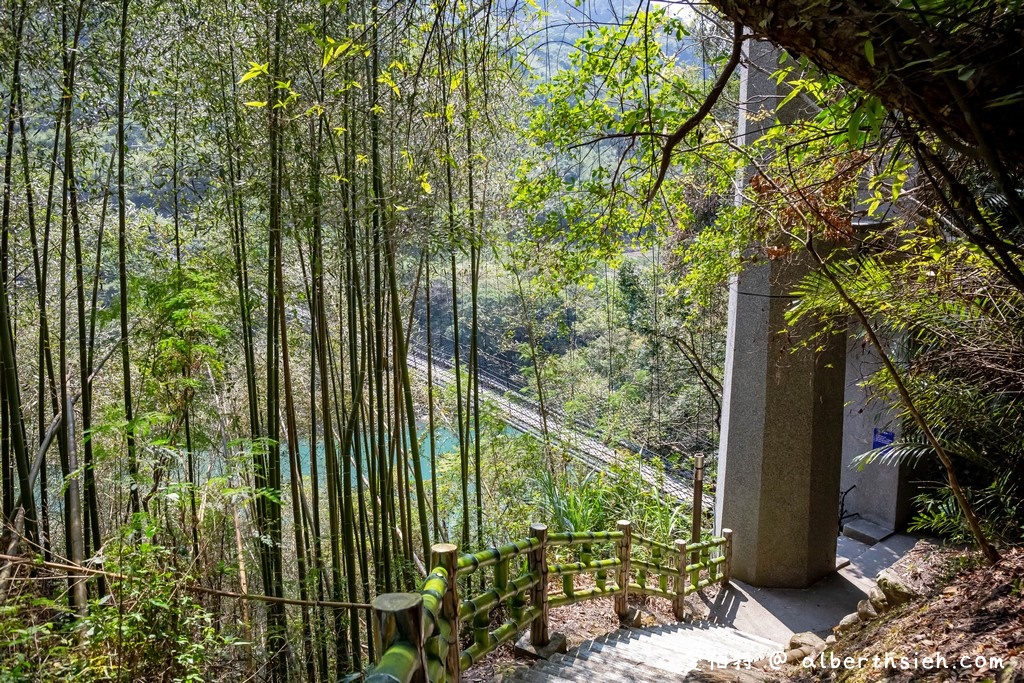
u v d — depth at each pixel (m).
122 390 6.09
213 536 4.35
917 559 6.49
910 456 7.07
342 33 3.71
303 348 7.80
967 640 2.70
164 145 4.89
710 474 10.20
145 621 2.75
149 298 4.66
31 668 2.62
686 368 11.38
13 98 3.80
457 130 3.70
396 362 5.00
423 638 1.77
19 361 6.30
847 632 3.95
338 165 4.07
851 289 3.62
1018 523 4.03
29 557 3.00
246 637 4.15
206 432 5.70
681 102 3.71
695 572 5.85
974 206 1.47
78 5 4.04
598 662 3.65
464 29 2.24
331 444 4.50
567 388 10.41
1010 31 1.13
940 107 1.25
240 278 4.68
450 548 2.63
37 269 4.27
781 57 2.84
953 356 3.54
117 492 5.52
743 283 6.16
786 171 3.71
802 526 6.26
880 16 1.25
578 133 3.84
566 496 6.54
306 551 5.06
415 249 5.40
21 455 3.77
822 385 6.11
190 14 4.15
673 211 4.68
